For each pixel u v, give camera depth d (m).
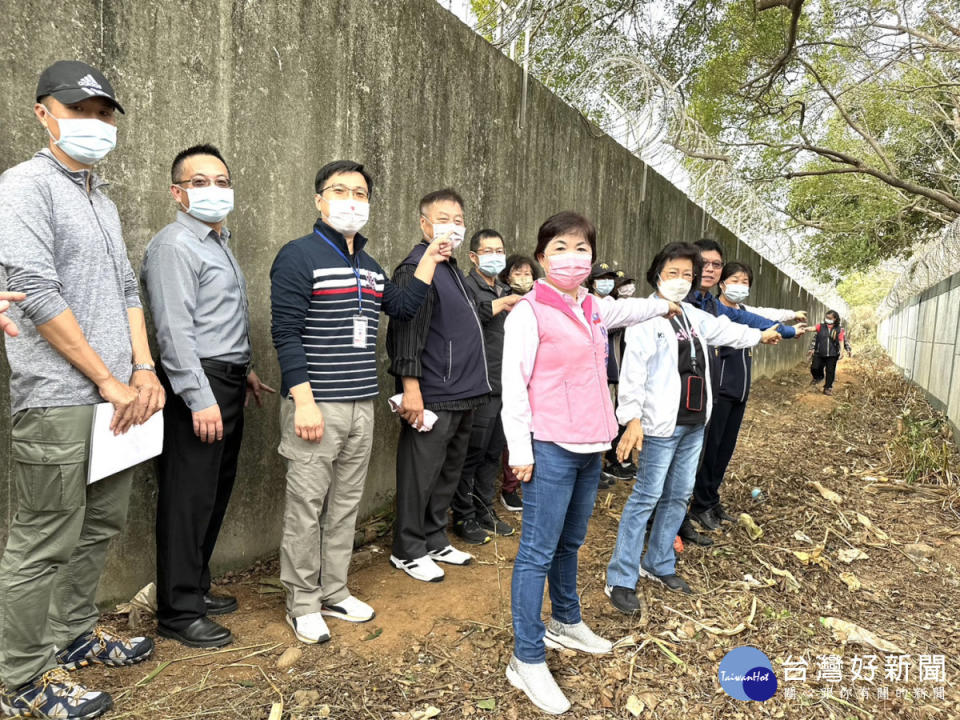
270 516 3.13
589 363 2.15
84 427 1.84
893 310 18.45
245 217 2.85
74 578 2.11
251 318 2.92
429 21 3.84
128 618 2.46
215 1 2.62
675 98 5.97
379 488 3.90
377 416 3.85
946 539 4.24
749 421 7.77
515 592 2.21
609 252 6.54
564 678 2.35
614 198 6.54
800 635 2.87
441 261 2.87
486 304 3.57
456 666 2.36
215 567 2.89
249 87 2.80
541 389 2.13
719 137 8.71
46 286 1.71
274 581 2.91
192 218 2.30
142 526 2.59
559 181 5.49
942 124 9.55
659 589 3.11
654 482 2.83
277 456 3.14
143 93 2.41
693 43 7.39
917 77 8.52
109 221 2.00
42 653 1.91
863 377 13.41
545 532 2.17
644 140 5.93
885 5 7.37
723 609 3.00
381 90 3.54
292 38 2.98
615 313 2.55
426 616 2.68
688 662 2.55
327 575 2.61
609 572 2.96
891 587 3.53
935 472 5.41
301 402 2.31
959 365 6.57
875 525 4.44
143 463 2.57
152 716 1.96
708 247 3.74
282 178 3.00
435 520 3.24
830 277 14.07
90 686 2.08
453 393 3.01
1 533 2.13
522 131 4.89
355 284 2.50
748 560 3.58
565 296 2.17
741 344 3.27
